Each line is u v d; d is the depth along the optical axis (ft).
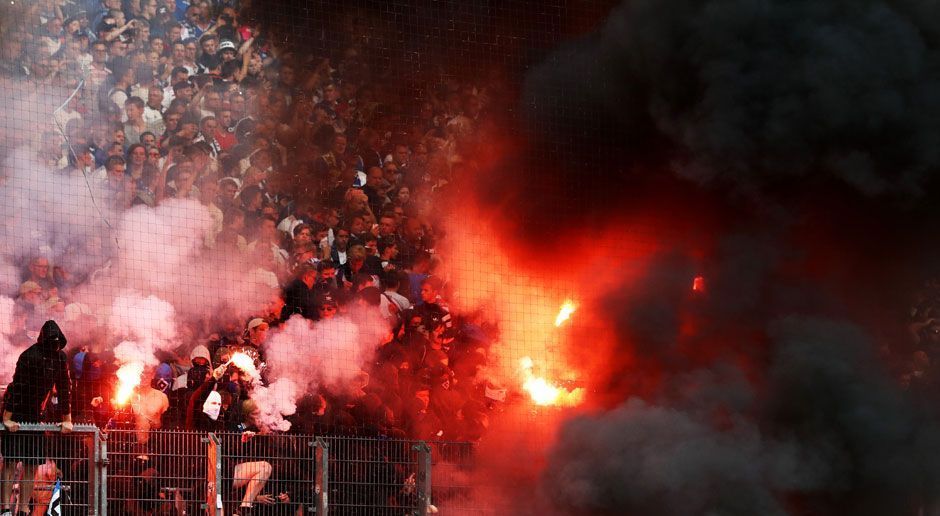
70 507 139.44
